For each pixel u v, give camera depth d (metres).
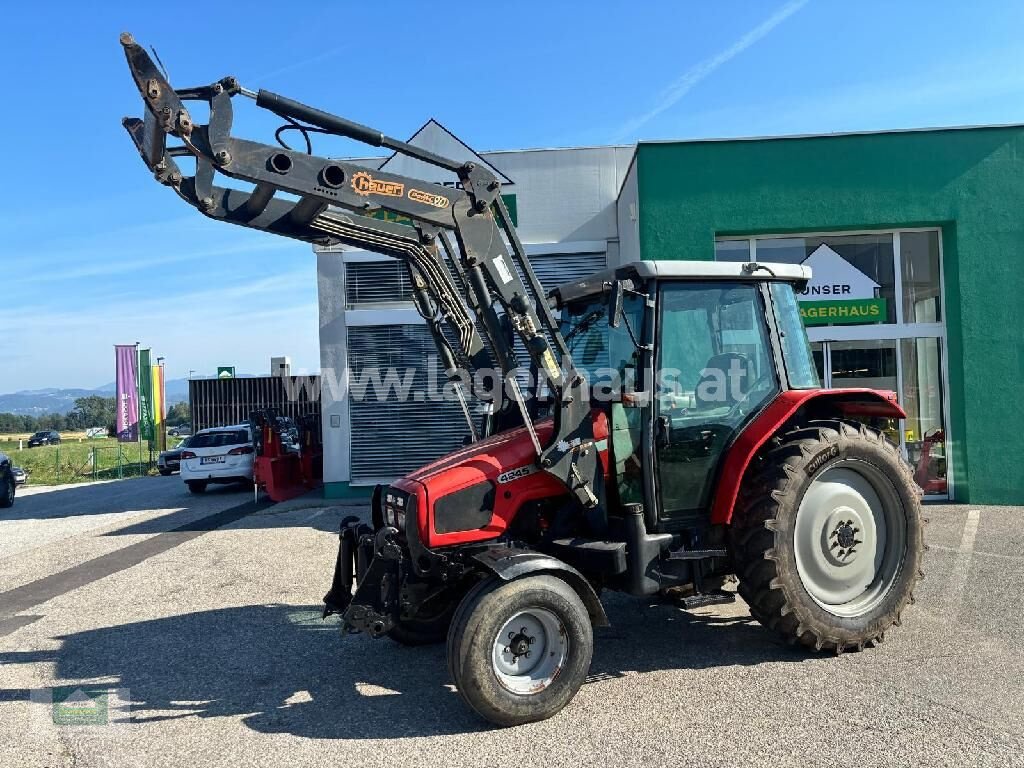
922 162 10.02
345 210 4.54
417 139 12.43
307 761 3.62
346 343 12.77
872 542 5.00
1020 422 9.91
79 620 6.27
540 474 4.57
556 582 4.06
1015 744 3.47
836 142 10.06
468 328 5.18
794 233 10.34
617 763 3.45
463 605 3.94
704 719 3.88
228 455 15.28
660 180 10.15
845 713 3.87
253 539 9.54
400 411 12.76
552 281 12.65
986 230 9.97
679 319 4.79
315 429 14.79
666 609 5.87
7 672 5.05
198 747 3.83
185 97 3.84
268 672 4.89
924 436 10.34
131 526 11.36
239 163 3.83
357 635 5.61
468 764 3.51
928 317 10.39
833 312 10.41
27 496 18.02
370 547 4.68
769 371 5.01
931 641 4.90
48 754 3.81
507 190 12.72
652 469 4.57
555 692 3.97
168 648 5.45
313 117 4.03
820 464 4.73
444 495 4.30
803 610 4.58
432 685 4.57
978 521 8.81
